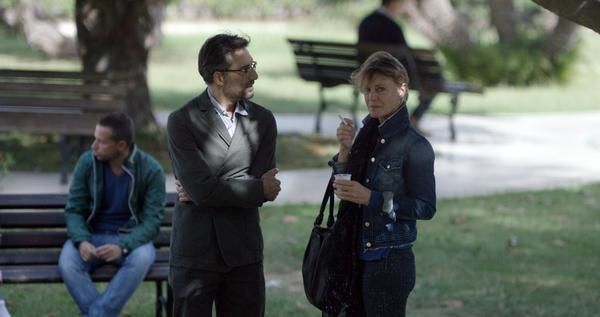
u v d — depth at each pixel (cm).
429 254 1599
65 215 1159
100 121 1136
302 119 3048
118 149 1137
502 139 2798
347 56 2705
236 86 930
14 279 1127
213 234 943
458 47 4312
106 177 1158
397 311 916
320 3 6825
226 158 938
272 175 935
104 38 2389
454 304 1346
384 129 909
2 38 5312
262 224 1755
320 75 2761
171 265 962
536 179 2236
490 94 3912
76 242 1137
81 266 1132
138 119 2414
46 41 4556
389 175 902
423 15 4438
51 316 1285
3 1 4566
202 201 916
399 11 2658
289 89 3847
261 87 3875
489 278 1473
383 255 901
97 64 2398
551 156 2539
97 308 1105
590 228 1784
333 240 916
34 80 2175
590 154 2578
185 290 951
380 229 898
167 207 1214
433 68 2620
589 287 1436
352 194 880
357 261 915
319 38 5831
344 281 918
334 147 2564
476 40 4522
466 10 5891
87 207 1166
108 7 2373
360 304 930
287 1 6938
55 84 2127
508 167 2377
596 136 2867
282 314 1302
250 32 6147
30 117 2028
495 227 1781
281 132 2741
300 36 5941
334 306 920
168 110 3222
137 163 1156
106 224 1166
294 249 1602
